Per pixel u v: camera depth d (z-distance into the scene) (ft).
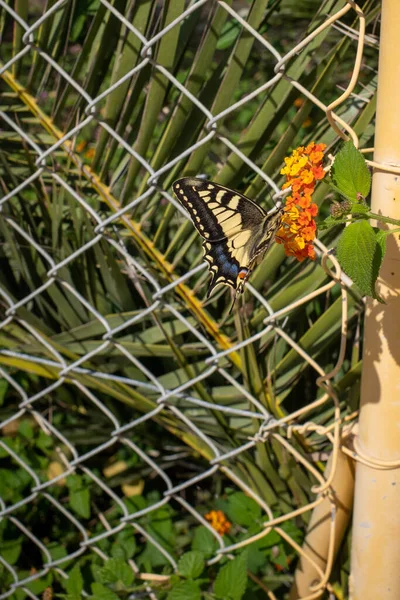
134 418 3.12
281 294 2.60
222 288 2.68
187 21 2.56
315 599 2.69
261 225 2.43
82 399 3.14
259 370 2.68
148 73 2.57
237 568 2.68
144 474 3.18
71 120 2.71
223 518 2.93
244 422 2.73
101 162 2.80
